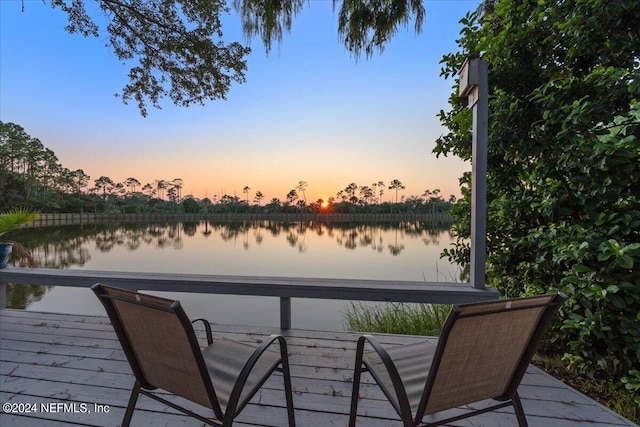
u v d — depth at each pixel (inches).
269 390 62.9
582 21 69.2
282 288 92.1
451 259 111.7
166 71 167.0
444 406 36.1
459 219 113.3
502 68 88.0
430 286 87.7
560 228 73.8
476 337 33.9
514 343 36.6
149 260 419.8
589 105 65.1
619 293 63.3
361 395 60.9
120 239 745.0
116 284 101.0
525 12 83.0
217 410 36.0
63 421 52.9
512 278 95.6
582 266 65.7
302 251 539.8
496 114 86.4
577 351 70.9
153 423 52.1
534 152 80.1
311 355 79.3
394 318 132.2
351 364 74.3
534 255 87.2
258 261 419.5
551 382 67.0
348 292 88.9
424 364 46.3
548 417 54.4
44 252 490.6
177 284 97.5
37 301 196.9
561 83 79.4
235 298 211.6
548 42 82.1
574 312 72.1
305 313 173.5
